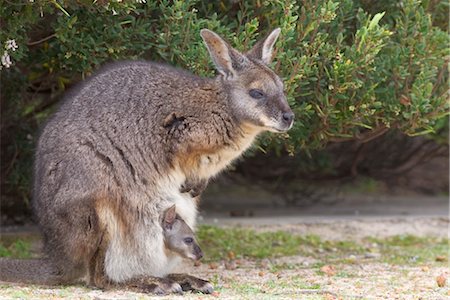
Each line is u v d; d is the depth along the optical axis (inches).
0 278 536.1
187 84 525.7
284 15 584.1
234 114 521.3
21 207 789.9
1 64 562.9
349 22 652.1
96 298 472.7
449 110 657.0
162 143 514.3
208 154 522.3
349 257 721.6
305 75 597.0
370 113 623.8
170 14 584.1
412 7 634.8
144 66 534.9
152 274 515.5
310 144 665.0
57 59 629.9
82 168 506.3
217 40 524.7
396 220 888.3
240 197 1069.1
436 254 743.1
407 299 508.4
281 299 492.1
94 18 588.4
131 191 506.9
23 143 735.1
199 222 840.9
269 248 756.0
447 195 1095.0
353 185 1095.0
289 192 1009.5
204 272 628.1
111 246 503.8
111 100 519.8
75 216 504.4
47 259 532.1
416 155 983.6
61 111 534.6
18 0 546.9
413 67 637.3
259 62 532.4
